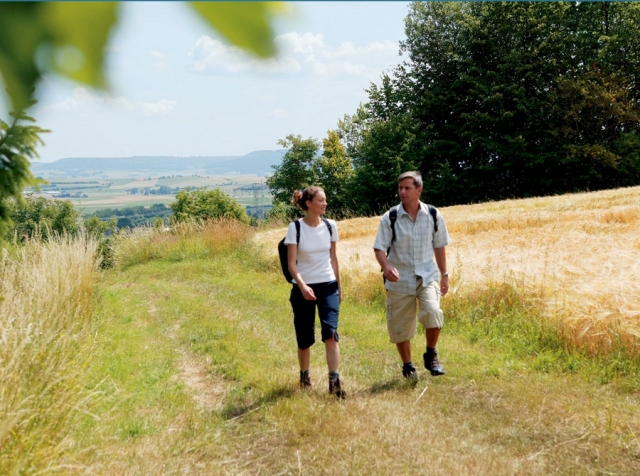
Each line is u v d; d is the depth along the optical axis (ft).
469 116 121.70
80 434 13.23
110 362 20.75
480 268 30.73
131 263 57.06
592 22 116.78
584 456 13.56
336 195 153.99
